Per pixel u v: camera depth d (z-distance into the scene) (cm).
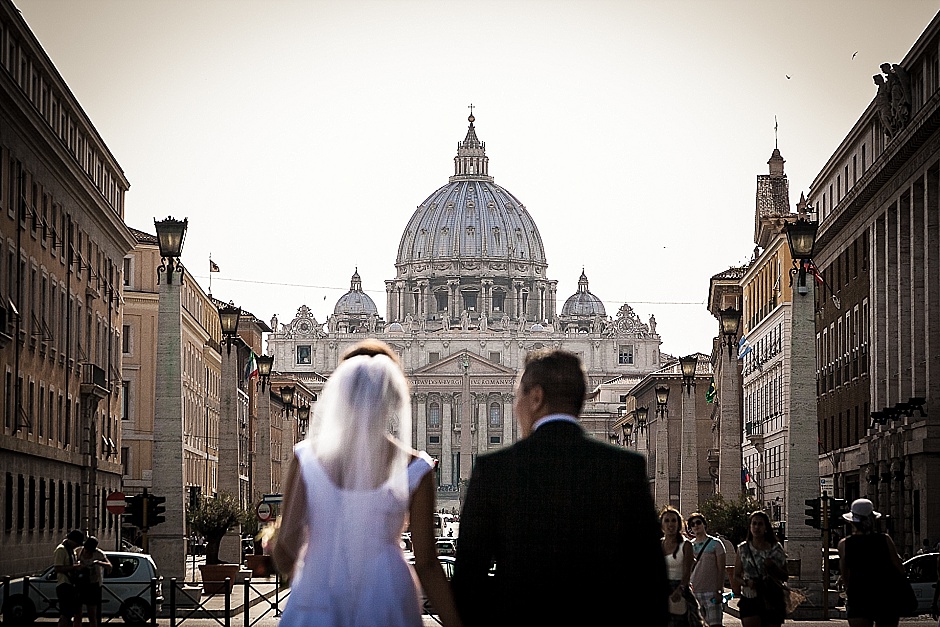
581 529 983
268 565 955
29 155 6525
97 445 8431
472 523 996
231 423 6331
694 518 2333
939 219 6600
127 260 11081
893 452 7088
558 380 1032
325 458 911
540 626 981
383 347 961
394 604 890
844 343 8875
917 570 4862
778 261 10444
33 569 6619
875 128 7931
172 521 4356
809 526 4447
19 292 6366
